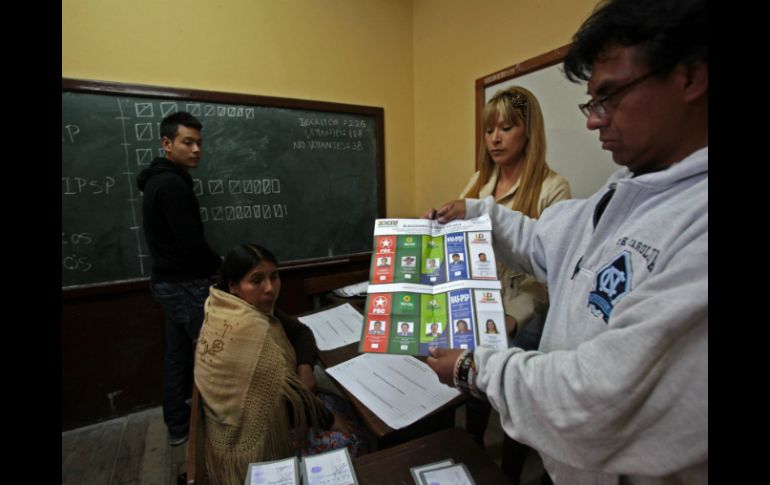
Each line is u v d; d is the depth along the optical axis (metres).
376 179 2.54
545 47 1.67
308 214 2.34
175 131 1.65
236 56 2.03
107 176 1.83
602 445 0.42
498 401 0.50
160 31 1.86
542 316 1.28
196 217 1.67
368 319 0.74
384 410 0.84
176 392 1.74
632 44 0.42
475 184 1.60
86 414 1.88
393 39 2.48
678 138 0.44
